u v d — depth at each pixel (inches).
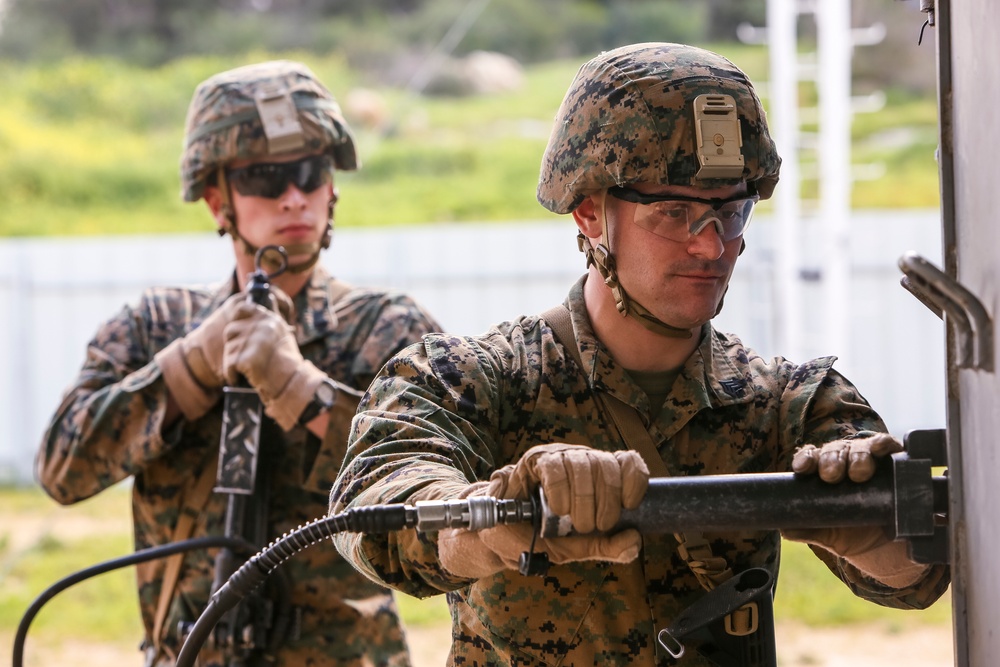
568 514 80.4
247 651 160.9
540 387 109.3
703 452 109.1
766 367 114.1
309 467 167.6
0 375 685.9
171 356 169.8
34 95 1402.6
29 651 427.8
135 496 174.1
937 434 86.6
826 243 497.0
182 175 183.6
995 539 78.3
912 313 652.1
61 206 1250.0
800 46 1264.8
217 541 159.8
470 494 86.9
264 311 165.5
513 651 105.3
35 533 594.6
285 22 1589.6
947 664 394.9
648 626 104.8
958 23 83.1
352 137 184.7
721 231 104.0
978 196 80.1
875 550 94.8
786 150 499.2
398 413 103.7
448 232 681.0
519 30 1588.3
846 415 109.0
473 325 682.8
